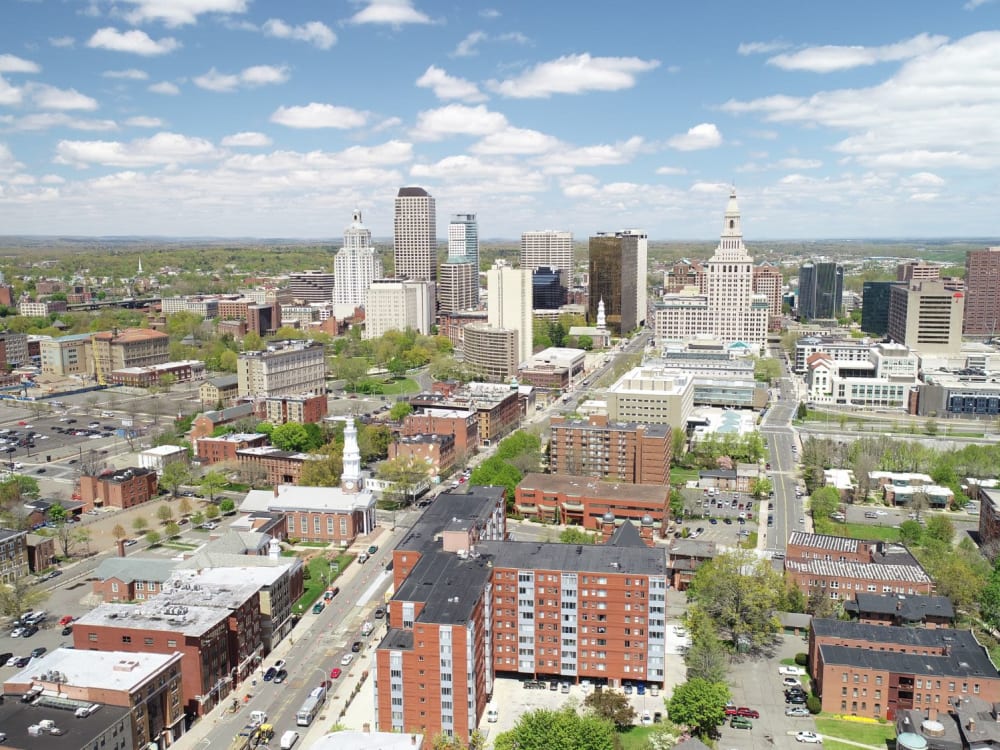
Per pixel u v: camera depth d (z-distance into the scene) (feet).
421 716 638.12
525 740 584.40
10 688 609.83
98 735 556.51
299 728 655.35
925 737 597.52
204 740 643.45
